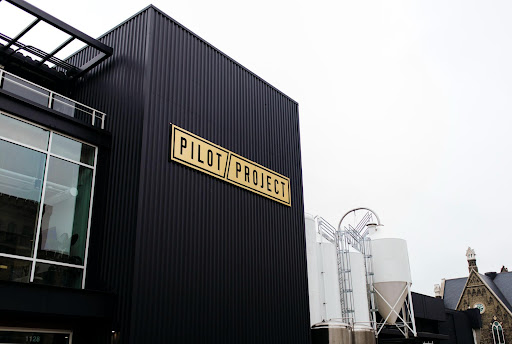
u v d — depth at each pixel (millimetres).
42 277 13156
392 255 28469
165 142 15617
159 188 14922
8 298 11438
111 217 14758
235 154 18469
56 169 14250
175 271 14664
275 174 20438
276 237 19406
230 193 17719
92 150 15453
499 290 71875
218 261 16297
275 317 18062
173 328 14109
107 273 14133
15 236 12781
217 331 15492
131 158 14930
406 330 28297
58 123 14531
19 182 13242
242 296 16859
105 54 17078
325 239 26297
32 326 12773
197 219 15977
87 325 13891
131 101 15734
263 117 20703
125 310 13250
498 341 64750
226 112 18594
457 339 46750
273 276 18594
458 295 73375
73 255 14078
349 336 21359
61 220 14000
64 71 18672
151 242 14164
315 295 23016
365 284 26797
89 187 15055
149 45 15961
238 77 19812
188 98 16984
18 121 13648
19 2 14719
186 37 17641
